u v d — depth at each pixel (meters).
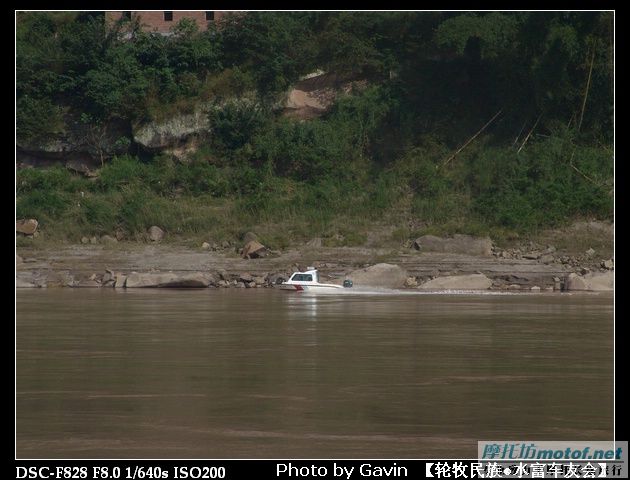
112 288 170.62
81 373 72.25
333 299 144.62
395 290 166.00
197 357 80.06
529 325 104.62
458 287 168.38
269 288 172.00
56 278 176.12
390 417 58.16
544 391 65.56
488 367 75.25
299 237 196.50
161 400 62.72
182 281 171.00
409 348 85.69
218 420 57.50
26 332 96.81
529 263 181.25
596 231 192.50
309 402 62.09
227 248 194.75
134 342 89.25
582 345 87.69
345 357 80.19
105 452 51.56
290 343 88.75
